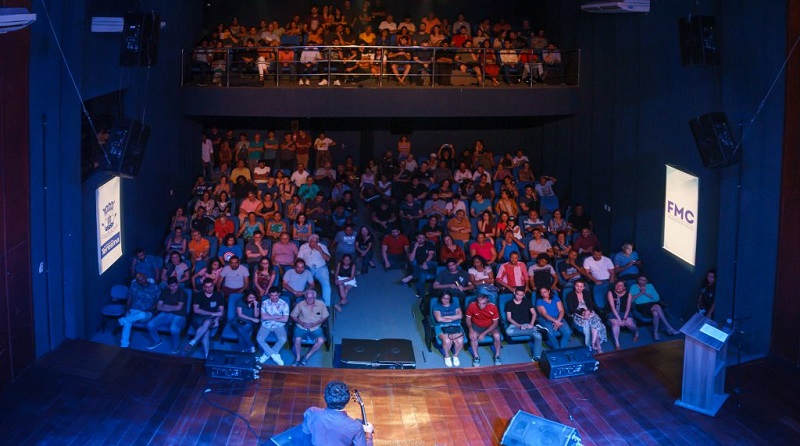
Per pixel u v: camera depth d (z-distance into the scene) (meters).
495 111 16.27
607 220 15.30
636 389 9.50
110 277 12.32
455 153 19.27
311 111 16.06
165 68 14.98
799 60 9.55
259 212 15.10
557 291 12.40
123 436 8.30
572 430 8.09
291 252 13.48
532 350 11.83
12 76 9.08
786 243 9.88
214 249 13.86
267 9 19.44
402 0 19.72
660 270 13.40
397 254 14.76
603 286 12.66
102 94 11.77
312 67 17.23
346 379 9.86
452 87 16.12
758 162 10.33
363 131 19.03
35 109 9.69
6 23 6.90
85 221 11.28
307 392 9.48
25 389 9.10
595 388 9.59
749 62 10.45
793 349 9.85
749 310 10.59
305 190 16.12
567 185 17.28
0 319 8.86
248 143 18.00
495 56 17.47
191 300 11.95
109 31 11.18
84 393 9.15
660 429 8.63
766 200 10.20
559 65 17.22
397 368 10.90
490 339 11.68
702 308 11.76
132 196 13.30
